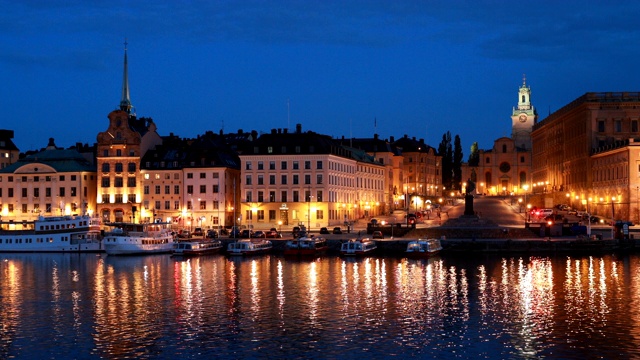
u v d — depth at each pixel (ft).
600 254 504.84
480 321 299.58
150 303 340.80
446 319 303.27
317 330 286.87
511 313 313.32
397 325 293.64
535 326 290.76
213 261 498.69
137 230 563.89
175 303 340.18
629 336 275.18
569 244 516.73
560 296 347.56
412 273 424.05
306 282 394.93
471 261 476.95
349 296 352.90
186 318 308.81
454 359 248.32
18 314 319.68
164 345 267.80
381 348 261.65
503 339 272.10
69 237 571.69
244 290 371.76
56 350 263.08
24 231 574.15
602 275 406.62
